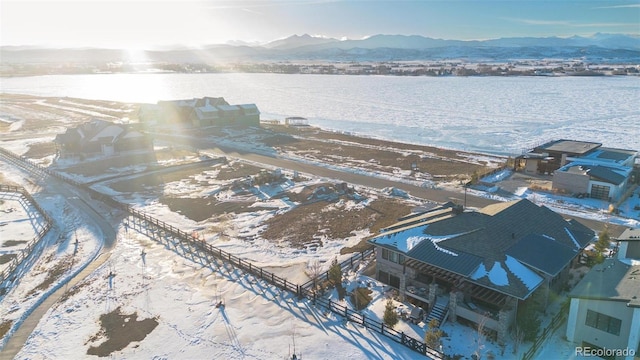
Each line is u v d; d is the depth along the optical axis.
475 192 50.34
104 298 29.38
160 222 42.12
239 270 32.69
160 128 94.62
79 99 156.00
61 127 100.44
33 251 37.00
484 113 112.00
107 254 36.06
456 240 27.45
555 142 63.34
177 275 32.28
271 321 26.39
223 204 47.44
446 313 25.30
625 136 79.94
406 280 28.39
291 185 53.72
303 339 24.53
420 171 60.00
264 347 23.98
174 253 35.91
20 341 25.16
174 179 57.22
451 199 48.00
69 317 27.38
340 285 29.95
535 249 26.48
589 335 22.41
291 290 29.47
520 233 28.14
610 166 50.50
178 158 68.38
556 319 24.22
